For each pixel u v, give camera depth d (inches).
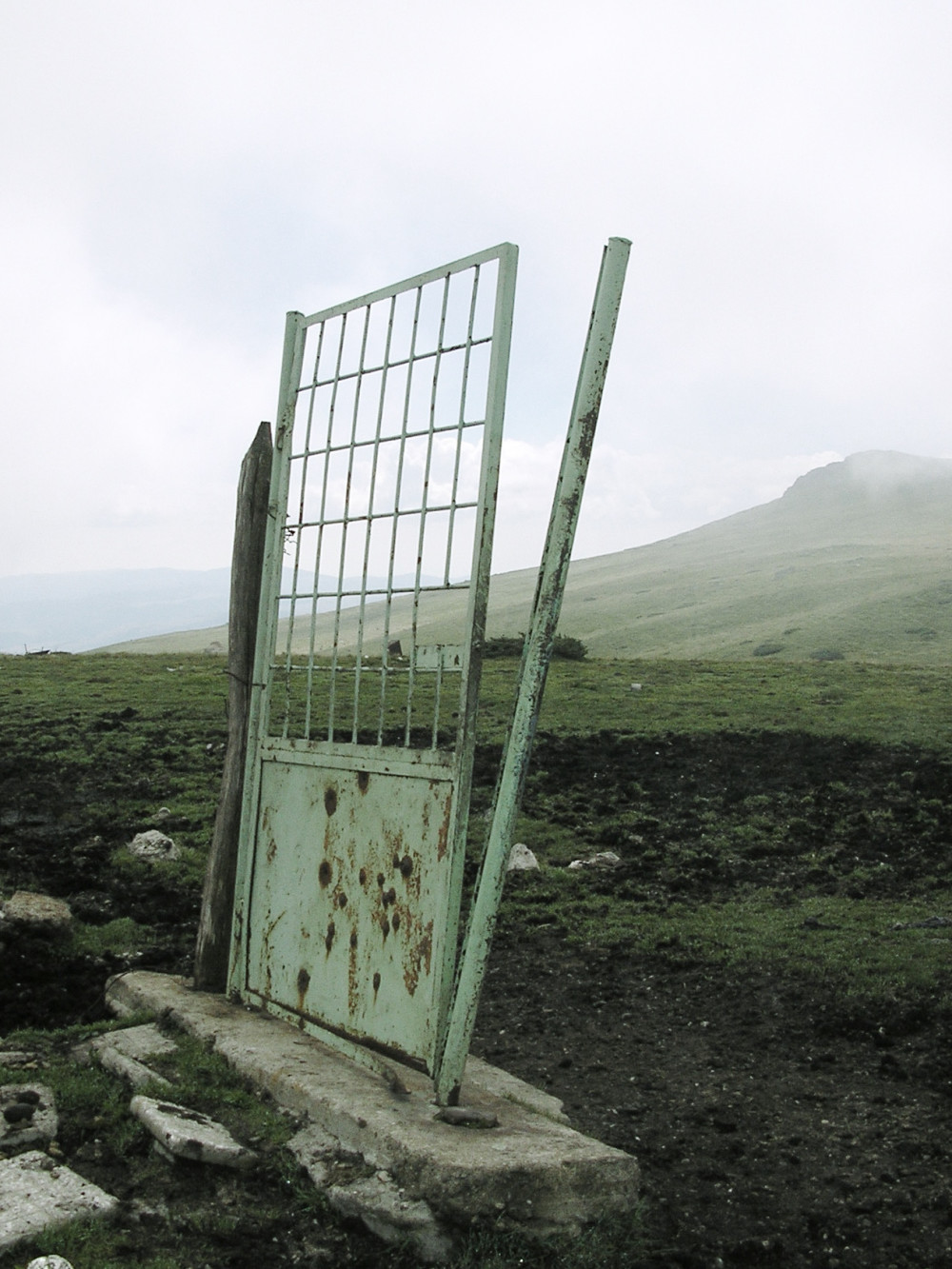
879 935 398.3
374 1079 195.3
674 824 609.6
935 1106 241.4
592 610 5821.9
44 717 836.0
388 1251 152.4
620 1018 317.4
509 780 179.8
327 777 221.5
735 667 1344.7
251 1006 241.0
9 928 335.9
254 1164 170.6
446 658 190.5
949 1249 176.2
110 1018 267.6
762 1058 280.8
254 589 276.1
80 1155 173.0
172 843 490.6
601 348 177.6
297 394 254.5
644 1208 178.5
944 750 758.5
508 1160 159.8
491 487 183.9
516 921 430.0
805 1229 182.9
